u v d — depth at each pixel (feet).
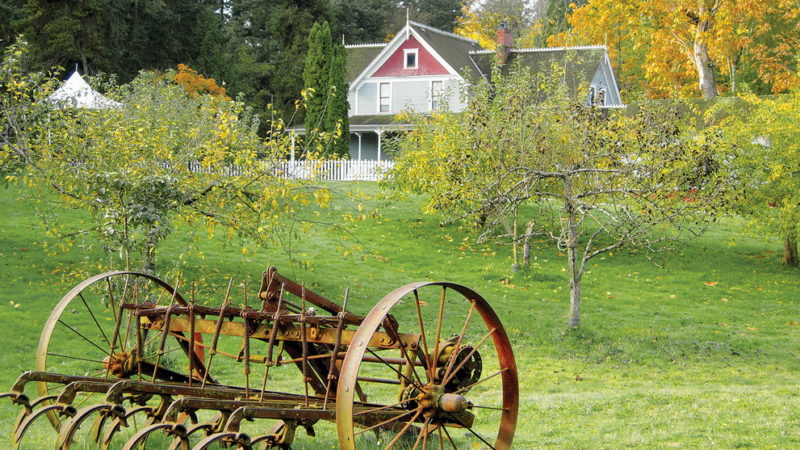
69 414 27.66
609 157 63.16
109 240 47.32
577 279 67.72
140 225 47.24
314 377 30.68
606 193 63.62
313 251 92.07
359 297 75.66
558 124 68.69
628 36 190.08
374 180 139.33
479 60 169.89
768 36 170.81
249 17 237.86
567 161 65.31
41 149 54.70
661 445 32.65
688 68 164.96
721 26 151.23
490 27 254.68
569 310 74.59
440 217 112.37
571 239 66.39
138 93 89.20
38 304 63.36
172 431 25.12
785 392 46.14
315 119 141.79
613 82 169.07
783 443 32.35
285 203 60.18
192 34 212.43
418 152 89.45
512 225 104.99
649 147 61.16
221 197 56.24
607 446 32.78
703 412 39.40
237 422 24.52
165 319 30.04
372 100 173.06
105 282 47.09
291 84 207.51
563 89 77.25
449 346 27.94
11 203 96.37
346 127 142.41
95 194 48.91
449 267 90.02
